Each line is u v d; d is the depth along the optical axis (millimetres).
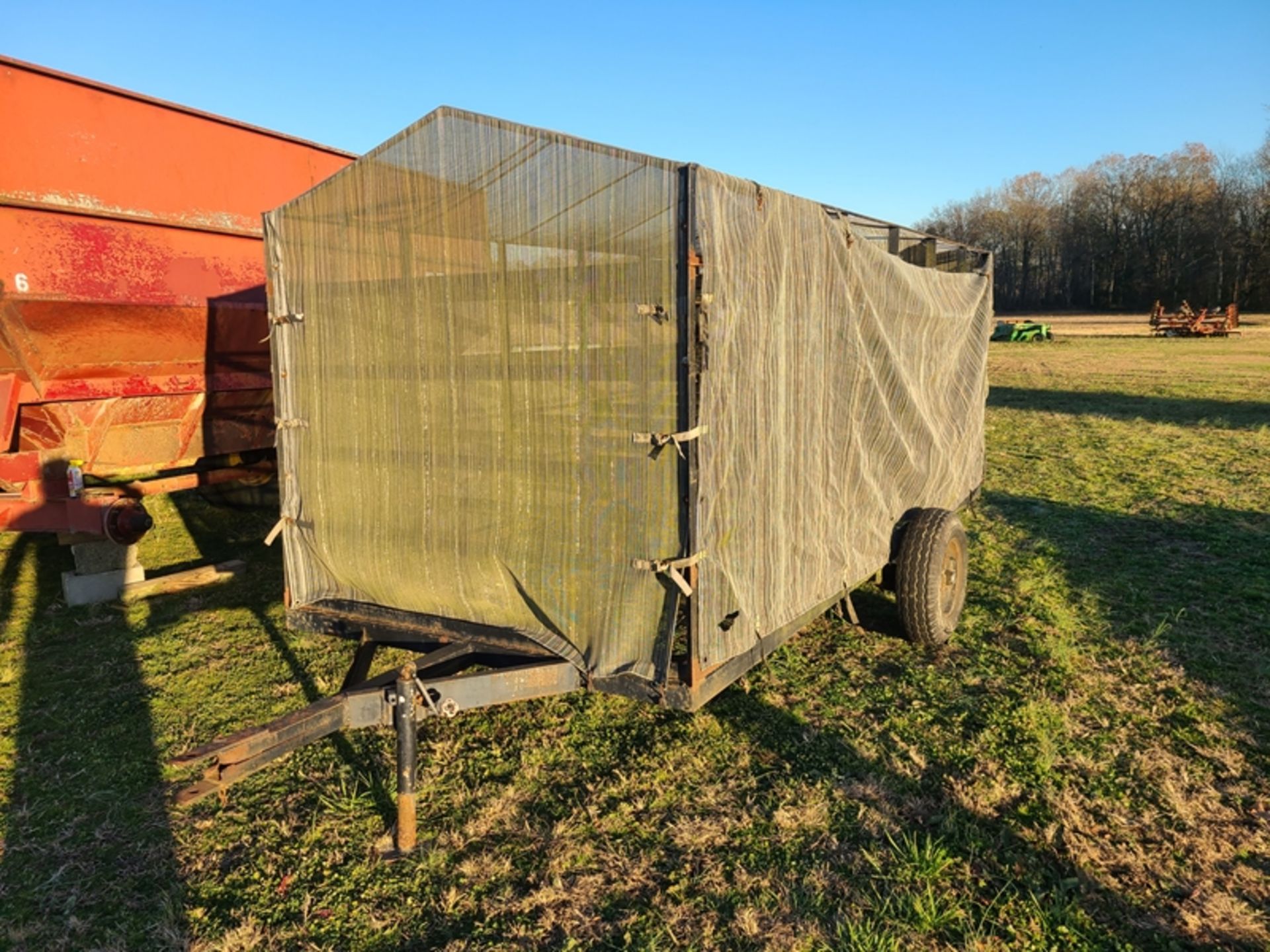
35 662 5125
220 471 7250
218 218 6031
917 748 3865
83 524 5875
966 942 2600
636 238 2895
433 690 3045
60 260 5070
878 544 4758
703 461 2949
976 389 6375
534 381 3191
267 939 2742
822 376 3912
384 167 3396
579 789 3592
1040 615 5531
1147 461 10945
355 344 3627
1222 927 2689
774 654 4996
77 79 5020
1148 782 3553
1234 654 4859
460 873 3053
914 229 5375
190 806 3541
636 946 2648
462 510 3455
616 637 3141
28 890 3014
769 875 2975
